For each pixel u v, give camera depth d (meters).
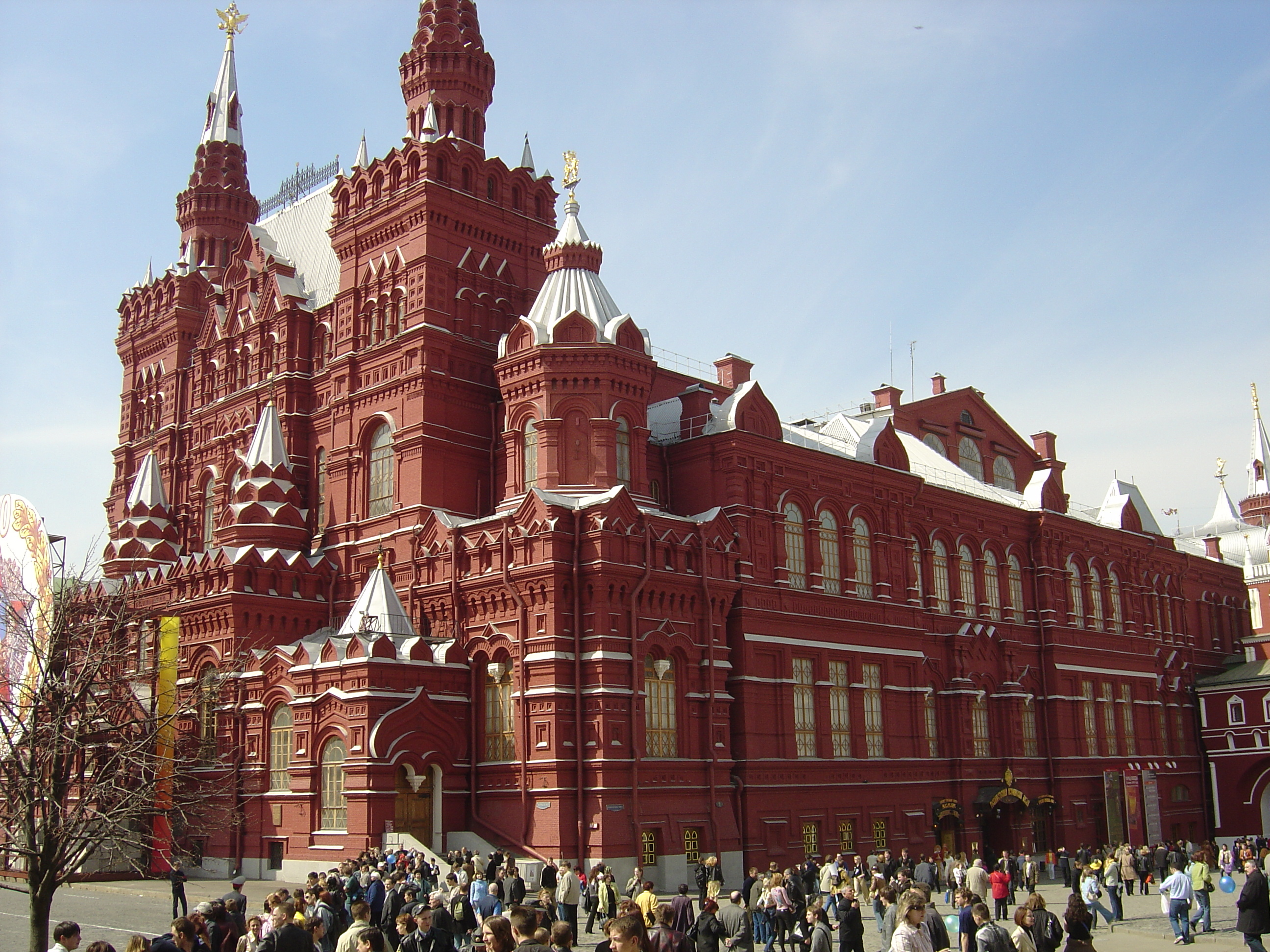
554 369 50.97
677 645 48.88
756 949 36.31
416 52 61.34
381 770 44.97
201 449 65.94
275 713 50.34
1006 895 41.56
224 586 53.69
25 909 40.88
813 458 57.94
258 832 49.53
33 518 55.75
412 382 54.19
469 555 50.31
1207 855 38.53
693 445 55.41
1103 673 75.56
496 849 45.59
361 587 55.09
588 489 49.78
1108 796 69.19
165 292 74.31
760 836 50.88
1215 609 93.31
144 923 36.50
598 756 45.12
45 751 29.19
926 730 61.94
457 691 48.66
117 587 55.88
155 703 38.22
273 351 62.59
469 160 58.25
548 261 54.69
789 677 54.12
